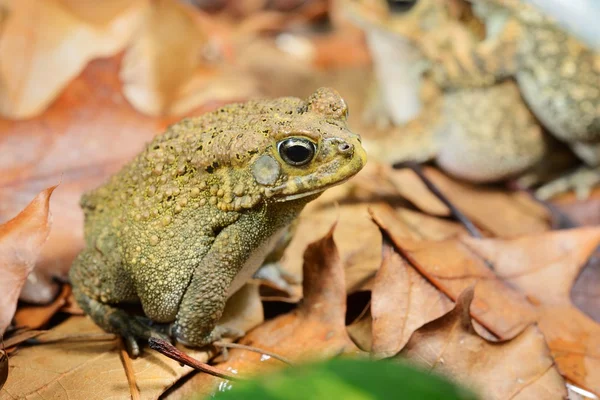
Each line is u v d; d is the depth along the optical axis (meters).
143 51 0.47
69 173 0.40
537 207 0.44
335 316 0.36
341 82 0.68
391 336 0.35
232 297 0.36
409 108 0.53
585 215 0.44
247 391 0.29
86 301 0.36
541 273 0.38
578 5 0.40
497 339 0.36
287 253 0.39
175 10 0.47
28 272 0.34
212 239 0.35
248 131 0.34
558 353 0.36
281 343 0.35
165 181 0.35
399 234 0.40
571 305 0.37
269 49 0.72
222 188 0.34
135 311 0.36
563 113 0.44
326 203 0.42
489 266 0.38
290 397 0.29
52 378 0.34
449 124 0.45
